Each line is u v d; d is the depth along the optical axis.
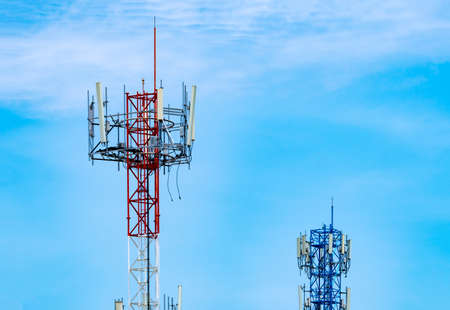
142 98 52.06
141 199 52.72
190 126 52.38
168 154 52.56
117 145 51.75
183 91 53.19
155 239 52.56
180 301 53.03
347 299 67.88
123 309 51.12
